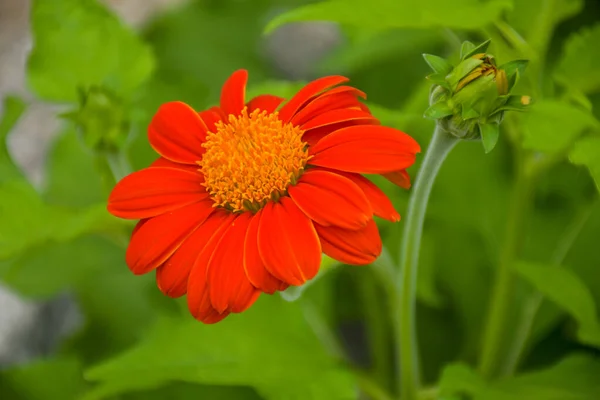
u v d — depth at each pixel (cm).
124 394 46
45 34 41
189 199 33
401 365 38
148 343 39
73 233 38
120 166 39
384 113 38
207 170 34
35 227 39
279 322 41
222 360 39
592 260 44
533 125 35
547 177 48
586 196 48
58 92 41
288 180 33
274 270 31
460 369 37
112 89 40
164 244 33
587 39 38
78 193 49
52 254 49
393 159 32
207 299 32
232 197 33
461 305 48
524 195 40
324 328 44
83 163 49
